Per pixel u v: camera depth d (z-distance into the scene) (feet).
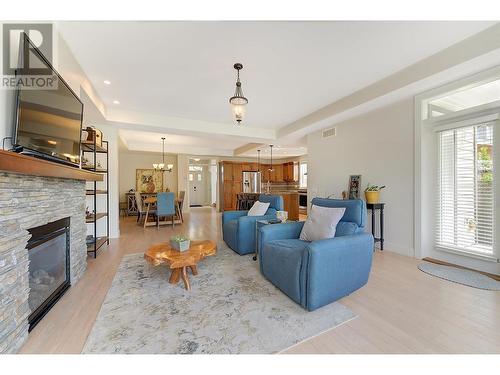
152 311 6.18
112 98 12.24
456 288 7.47
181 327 5.47
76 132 7.64
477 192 9.01
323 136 15.90
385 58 8.62
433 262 9.96
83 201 9.02
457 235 9.59
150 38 7.32
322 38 7.37
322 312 6.08
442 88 9.34
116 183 15.14
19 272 4.76
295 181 31.73
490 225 8.67
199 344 4.89
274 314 6.01
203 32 7.04
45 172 5.15
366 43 7.68
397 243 11.34
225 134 17.49
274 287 7.64
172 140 23.45
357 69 9.43
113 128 15.01
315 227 8.18
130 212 26.20
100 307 6.38
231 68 9.24
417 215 10.49
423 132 10.27
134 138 22.33
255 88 11.19
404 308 6.27
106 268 9.47
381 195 12.03
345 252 6.53
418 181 10.40
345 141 14.16
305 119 15.53
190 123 16.20
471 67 7.89
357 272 6.95
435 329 5.35
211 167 41.39
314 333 5.24
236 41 7.50
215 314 6.02
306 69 9.37
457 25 6.88
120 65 8.95
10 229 4.57
